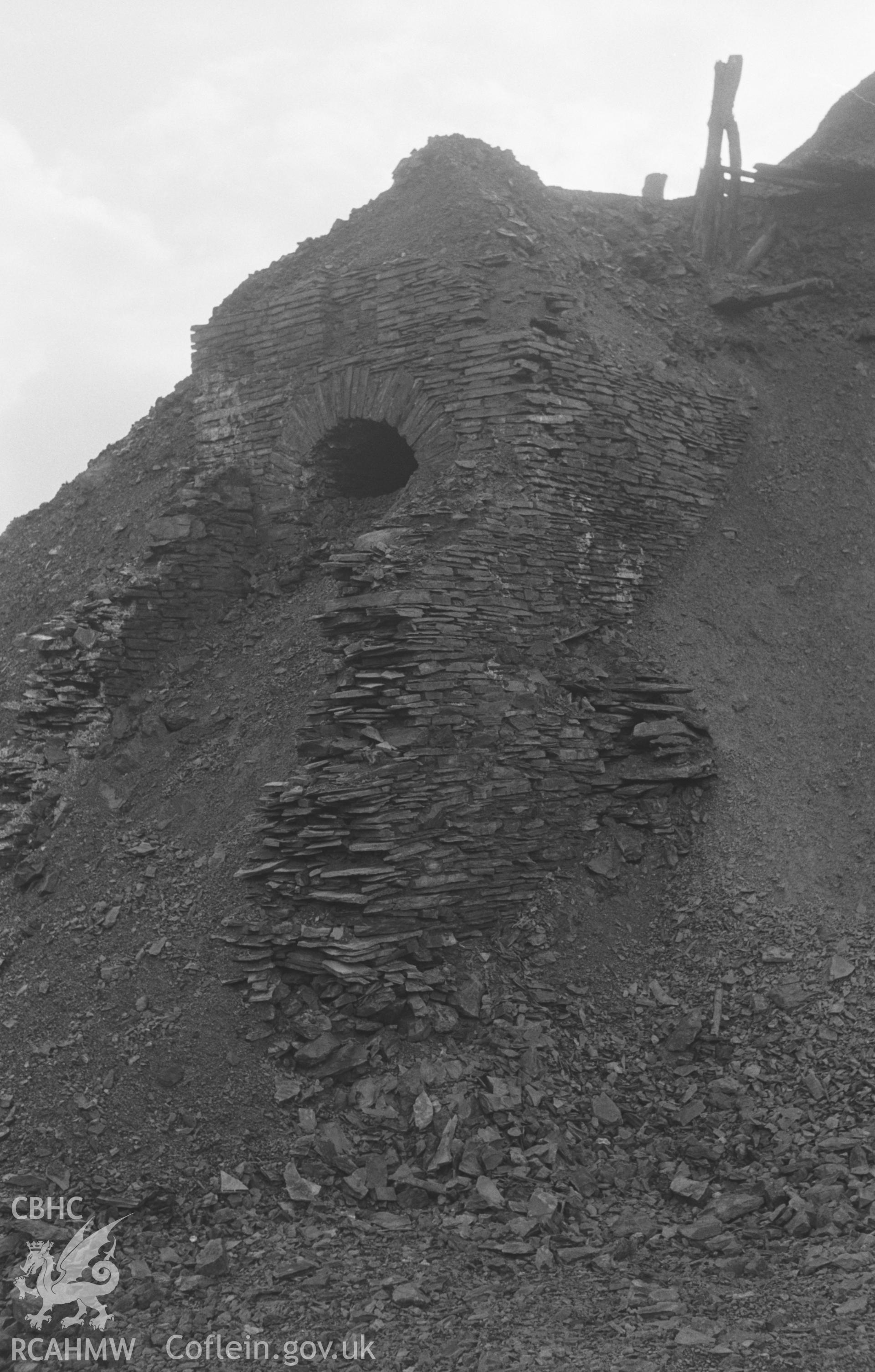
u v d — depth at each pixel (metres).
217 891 12.61
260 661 15.50
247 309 18.12
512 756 13.21
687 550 16.47
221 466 17.73
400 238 17.17
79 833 14.34
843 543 16.59
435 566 13.54
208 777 14.31
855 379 18.42
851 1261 9.05
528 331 15.32
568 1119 11.26
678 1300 8.79
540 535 14.70
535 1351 8.19
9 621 18.95
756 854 13.39
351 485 17.47
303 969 11.80
